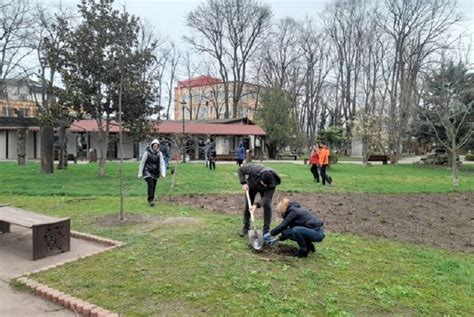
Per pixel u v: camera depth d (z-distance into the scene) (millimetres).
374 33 47625
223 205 10883
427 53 36469
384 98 41281
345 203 12000
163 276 4969
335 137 49219
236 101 55656
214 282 4773
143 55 17609
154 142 10391
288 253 6098
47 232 6016
